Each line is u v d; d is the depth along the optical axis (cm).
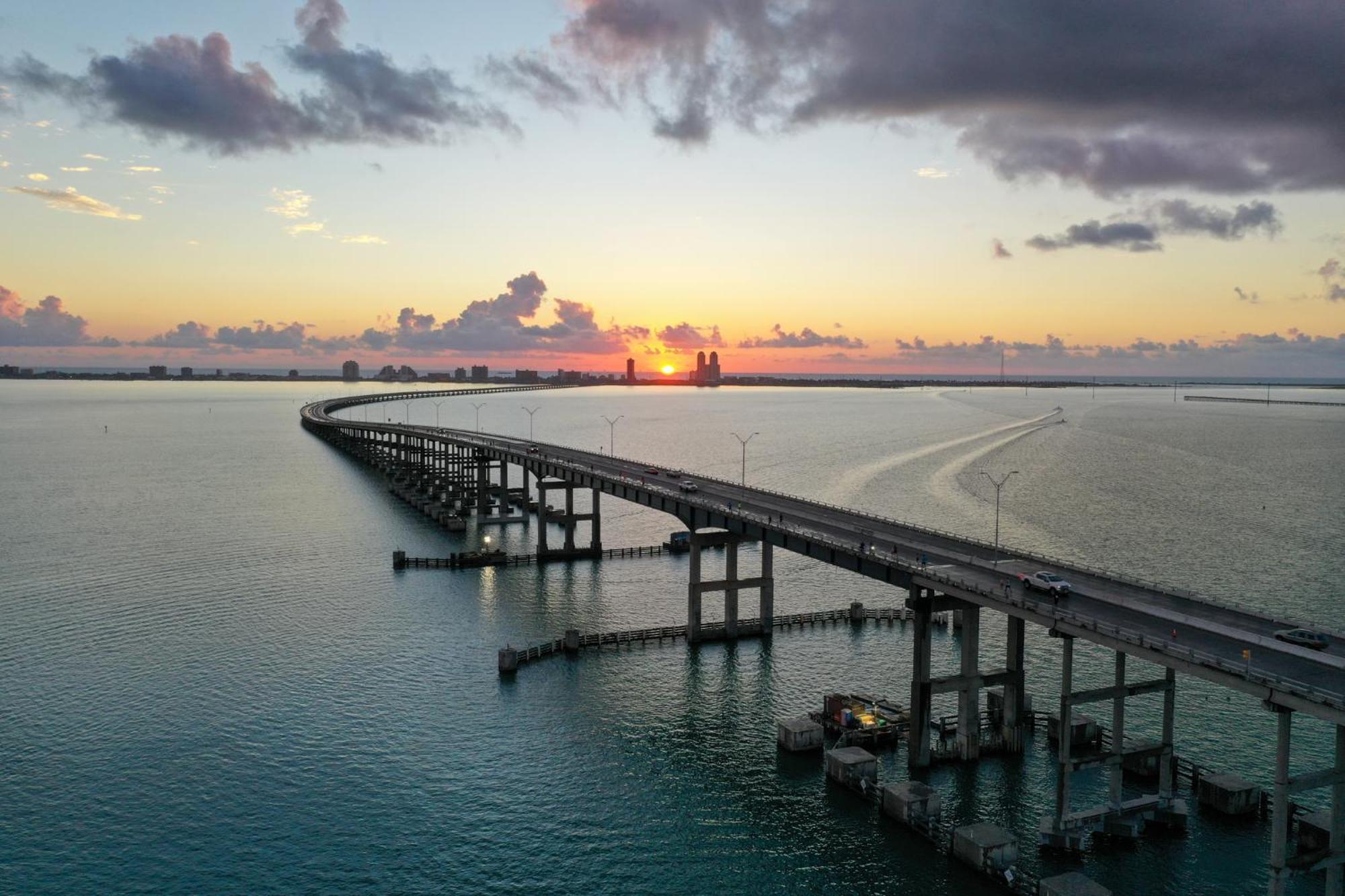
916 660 5772
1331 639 4666
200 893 4478
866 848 4888
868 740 6106
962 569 6228
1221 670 4119
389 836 4988
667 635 8312
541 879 4625
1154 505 15912
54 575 10362
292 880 4588
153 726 6269
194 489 17375
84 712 6481
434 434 18612
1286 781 3900
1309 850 4741
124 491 17125
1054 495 17138
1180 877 4578
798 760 5909
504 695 6906
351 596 9625
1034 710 6569
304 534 13088
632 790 5491
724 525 8038
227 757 5844
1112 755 4947
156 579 10231
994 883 4544
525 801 5366
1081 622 4756
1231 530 13538
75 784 5481
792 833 5038
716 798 5409
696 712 6638
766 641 8269
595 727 6372
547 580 10494
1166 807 5044
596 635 8081
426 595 9731
